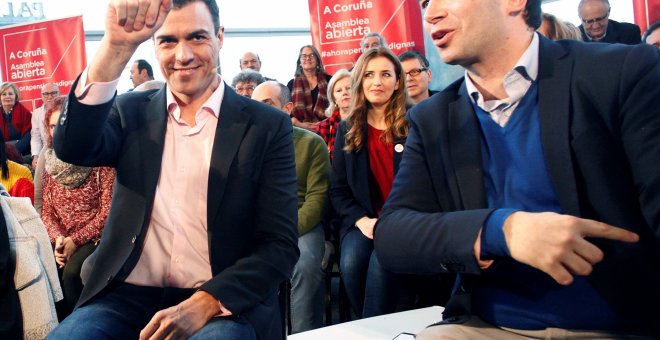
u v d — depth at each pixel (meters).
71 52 5.18
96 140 1.21
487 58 0.94
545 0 5.41
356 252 2.34
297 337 1.55
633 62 0.85
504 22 0.92
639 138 0.82
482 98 0.98
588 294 0.88
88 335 1.15
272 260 1.30
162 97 1.39
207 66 1.31
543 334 0.90
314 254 2.44
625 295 0.84
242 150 1.34
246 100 1.43
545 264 0.75
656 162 0.80
